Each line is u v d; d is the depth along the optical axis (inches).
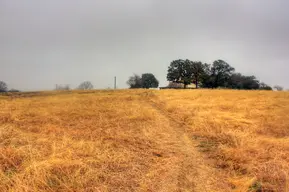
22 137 341.4
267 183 235.1
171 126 459.5
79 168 250.5
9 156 271.0
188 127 445.1
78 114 529.0
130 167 266.7
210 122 462.0
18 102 731.4
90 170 247.3
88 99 826.8
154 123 471.8
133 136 376.2
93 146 315.6
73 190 215.3
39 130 394.0
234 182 234.8
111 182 233.6
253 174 251.9
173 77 2628.0
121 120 486.0
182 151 321.4
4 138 337.1
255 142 350.6
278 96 897.5
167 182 236.7
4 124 425.1
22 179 225.5
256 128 429.1
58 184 225.5
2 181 220.4
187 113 553.9
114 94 1085.1
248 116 533.0
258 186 230.5
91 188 219.9
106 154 295.3
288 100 778.2
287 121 486.6
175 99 860.0
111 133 386.6
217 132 406.3
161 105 737.0
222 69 2539.4
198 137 386.9
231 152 306.0
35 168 238.7
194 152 318.7
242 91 1143.6
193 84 2704.2
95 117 506.9
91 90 1333.7
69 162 258.7
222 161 287.3
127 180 238.5
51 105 660.7
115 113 548.1
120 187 225.6
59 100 786.8
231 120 482.3
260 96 898.7
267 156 298.0
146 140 361.7
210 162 287.1
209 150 325.7
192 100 810.8
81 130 399.2
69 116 509.0
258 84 2568.9
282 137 391.2
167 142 358.3
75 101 757.9
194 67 2581.2
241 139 360.2
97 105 665.6
